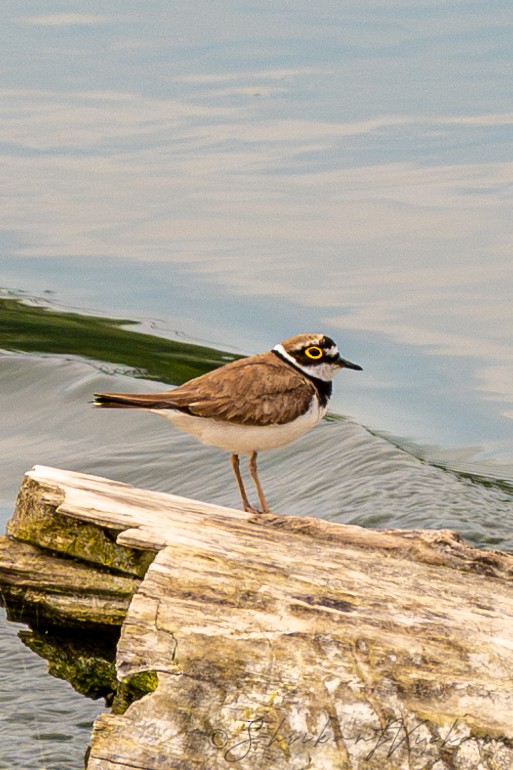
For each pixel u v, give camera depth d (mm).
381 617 7605
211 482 14609
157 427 16312
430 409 16156
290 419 10164
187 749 7152
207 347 17938
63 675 9320
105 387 16953
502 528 12242
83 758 8148
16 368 17828
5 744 8320
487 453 14867
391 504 12898
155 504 9320
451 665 7309
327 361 10586
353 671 7309
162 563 8039
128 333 18469
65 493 9359
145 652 7543
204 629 7586
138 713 7285
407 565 8344
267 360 10531
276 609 7676
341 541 8797
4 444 16016
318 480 13977
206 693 7340
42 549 9570
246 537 8617
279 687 7293
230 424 10078
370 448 14453
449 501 12898
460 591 8000
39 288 20016
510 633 7508
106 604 9281
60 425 16500
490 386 16641
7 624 9750
